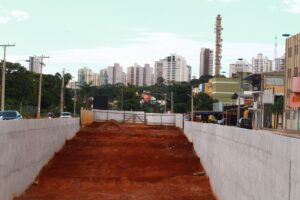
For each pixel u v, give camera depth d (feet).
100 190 64.75
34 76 358.84
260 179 36.04
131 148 112.88
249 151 40.27
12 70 300.81
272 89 294.05
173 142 128.88
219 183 56.75
